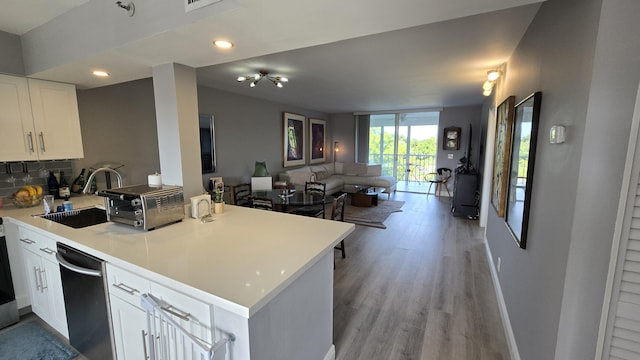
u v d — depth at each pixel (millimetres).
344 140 8789
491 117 4465
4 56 2164
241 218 2076
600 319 1083
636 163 963
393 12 1257
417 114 7949
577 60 1146
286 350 1350
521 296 1807
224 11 1247
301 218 2080
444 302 2518
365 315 2326
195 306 1155
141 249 1476
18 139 2256
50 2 1742
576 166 1095
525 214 1728
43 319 2102
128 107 3246
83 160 2889
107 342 1566
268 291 1071
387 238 4180
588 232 1070
